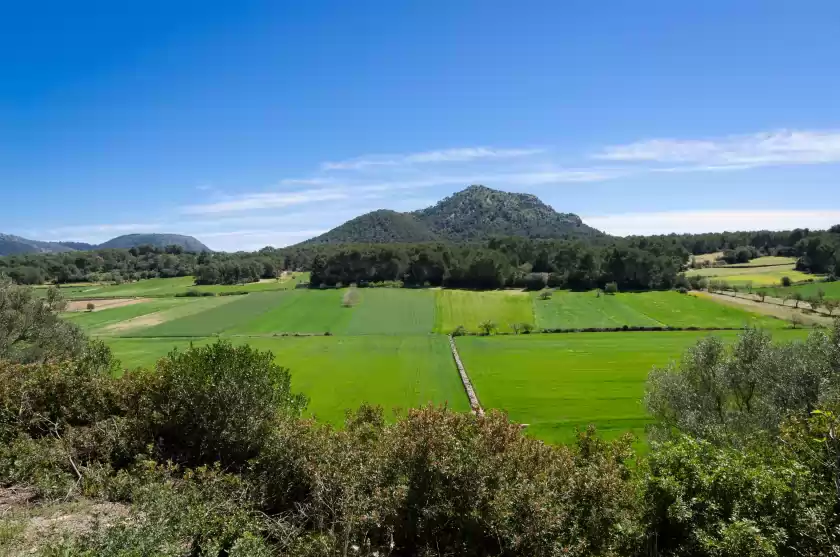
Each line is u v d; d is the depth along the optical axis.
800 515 9.91
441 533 10.39
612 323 88.25
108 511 9.94
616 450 15.98
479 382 53.06
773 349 25.25
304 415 40.91
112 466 12.80
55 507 10.07
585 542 10.05
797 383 21.52
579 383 51.81
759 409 22.28
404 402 45.78
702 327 82.94
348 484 10.25
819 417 11.70
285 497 11.49
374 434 14.63
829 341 22.56
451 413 13.29
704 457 11.48
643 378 53.25
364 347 75.06
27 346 28.06
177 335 85.81
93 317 97.38
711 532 10.00
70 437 12.98
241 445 13.27
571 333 83.88
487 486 10.33
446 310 100.88
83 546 7.38
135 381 15.03
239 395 13.55
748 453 12.78
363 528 9.63
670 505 10.47
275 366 15.95
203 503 9.64
